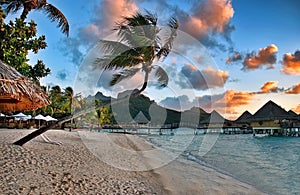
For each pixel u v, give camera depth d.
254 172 11.01
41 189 5.27
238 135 46.25
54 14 16.48
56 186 5.63
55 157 8.39
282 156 16.83
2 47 12.31
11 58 12.34
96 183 6.40
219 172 10.56
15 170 6.08
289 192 7.81
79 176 6.68
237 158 15.32
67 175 6.56
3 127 29.33
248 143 27.67
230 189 7.62
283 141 32.56
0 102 4.70
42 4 15.94
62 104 40.84
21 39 12.88
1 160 6.67
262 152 19.06
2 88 3.72
